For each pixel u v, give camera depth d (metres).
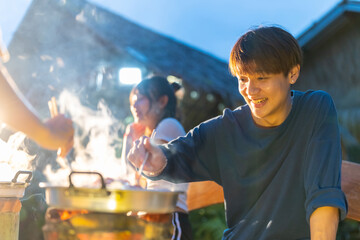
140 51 7.70
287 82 1.54
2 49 1.42
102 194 1.11
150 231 1.17
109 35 7.52
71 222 1.13
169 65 7.24
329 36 8.07
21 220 3.49
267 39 1.49
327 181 1.45
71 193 1.12
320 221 1.39
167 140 2.16
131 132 2.35
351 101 7.69
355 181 1.81
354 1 7.36
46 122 1.37
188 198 2.26
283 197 1.58
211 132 1.75
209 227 5.02
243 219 1.65
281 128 1.60
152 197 1.15
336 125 1.58
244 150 1.67
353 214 1.80
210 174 1.77
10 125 1.32
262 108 1.53
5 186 1.37
